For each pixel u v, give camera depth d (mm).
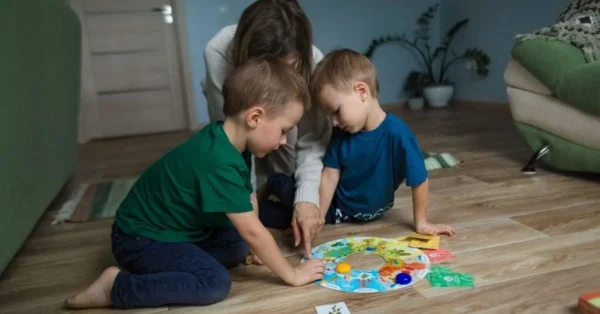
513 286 949
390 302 919
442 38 4254
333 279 1022
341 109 1151
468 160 2053
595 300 830
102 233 1476
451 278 989
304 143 1346
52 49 1619
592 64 1534
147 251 996
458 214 1380
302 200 1229
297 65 1185
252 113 943
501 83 3602
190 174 965
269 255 982
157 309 962
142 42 3678
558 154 1703
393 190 1312
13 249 1113
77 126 2164
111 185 2082
